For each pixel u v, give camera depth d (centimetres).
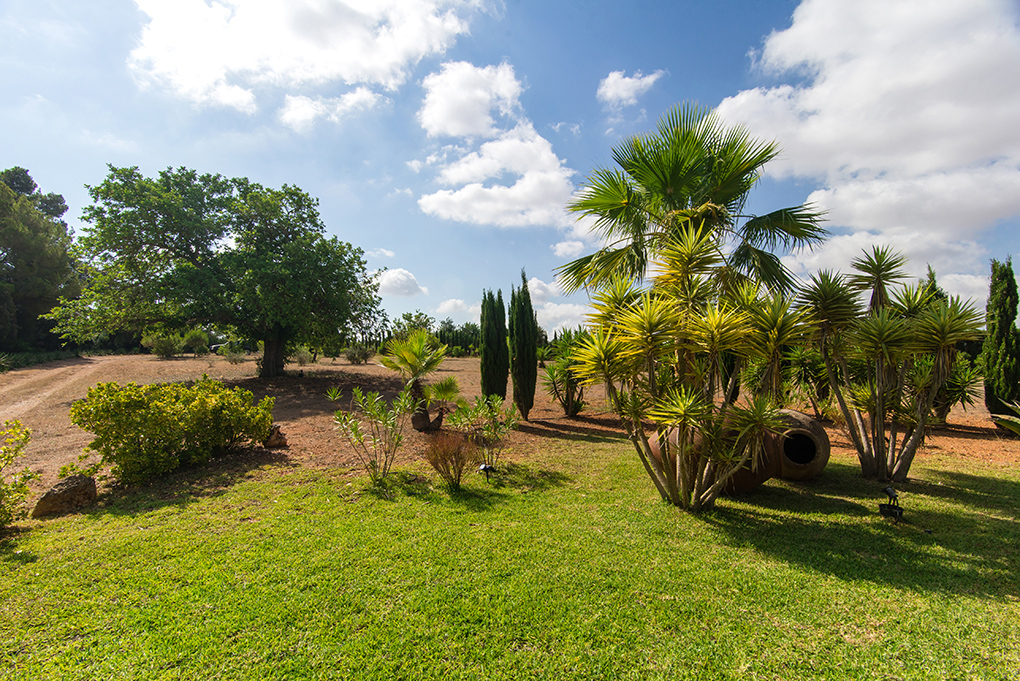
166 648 267
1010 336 1131
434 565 375
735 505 548
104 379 1895
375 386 1883
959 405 1452
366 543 416
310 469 673
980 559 394
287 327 1966
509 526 464
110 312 1714
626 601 324
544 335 2984
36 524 454
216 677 245
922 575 366
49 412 1180
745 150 641
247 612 303
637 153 682
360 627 291
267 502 528
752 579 358
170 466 611
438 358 1045
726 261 634
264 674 247
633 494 581
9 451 439
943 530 463
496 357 1249
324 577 352
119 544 404
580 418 1287
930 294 707
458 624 295
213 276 1738
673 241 575
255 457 727
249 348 3869
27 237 3050
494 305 1254
